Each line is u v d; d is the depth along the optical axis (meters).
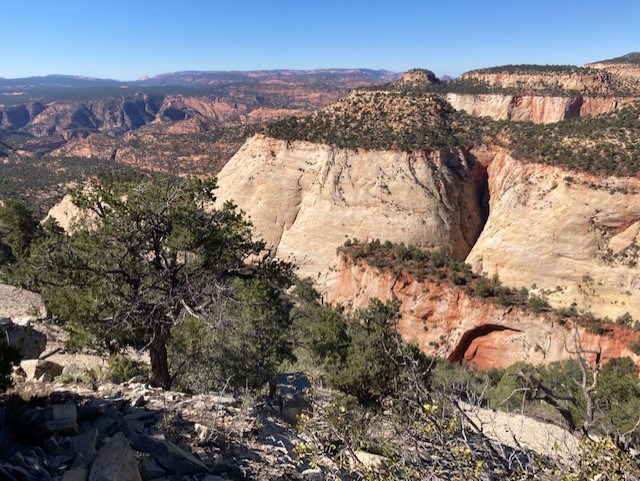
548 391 5.04
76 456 6.86
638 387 22.86
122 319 14.05
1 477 6.05
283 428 11.44
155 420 9.37
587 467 4.73
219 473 7.99
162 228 14.76
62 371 12.77
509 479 5.08
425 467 5.48
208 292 15.03
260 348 16.89
